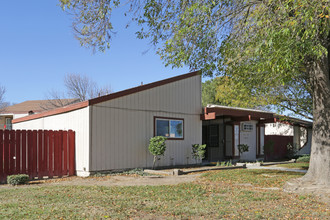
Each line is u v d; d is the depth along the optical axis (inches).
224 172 527.5
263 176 477.1
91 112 498.6
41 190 358.3
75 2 368.2
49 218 233.6
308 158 797.9
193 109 677.9
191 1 376.5
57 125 573.3
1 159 443.2
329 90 358.0
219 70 426.9
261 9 351.6
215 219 241.0
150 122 589.3
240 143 796.0
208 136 826.2
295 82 543.8
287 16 326.0
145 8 386.9
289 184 365.1
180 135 645.3
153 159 589.9
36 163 476.1
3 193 343.0
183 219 239.1
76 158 516.4
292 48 299.7
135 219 236.7
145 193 336.2
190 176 497.7
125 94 549.0
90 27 382.0
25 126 697.0
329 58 363.3
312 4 285.7
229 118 781.9
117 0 371.6
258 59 379.9
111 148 523.2
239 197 321.1
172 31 391.5
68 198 307.1
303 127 1043.3
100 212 251.4
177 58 390.0
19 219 230.1
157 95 605.6
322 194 333.7
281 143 967.0
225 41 403.2
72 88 1537.9
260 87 467.8
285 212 263.1
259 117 784.9
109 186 389.4
